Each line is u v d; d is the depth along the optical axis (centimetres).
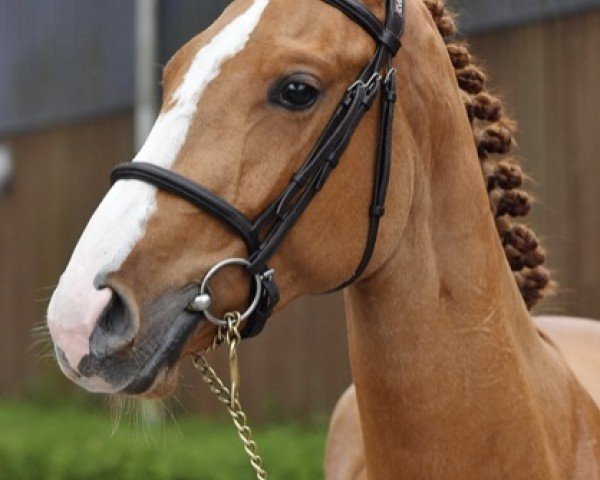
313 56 379
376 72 395
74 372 353
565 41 1120
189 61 384
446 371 406
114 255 358
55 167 1841
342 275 396
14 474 1270
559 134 1127
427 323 407
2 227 1947
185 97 376
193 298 368
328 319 1378
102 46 1730
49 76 1842
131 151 1691
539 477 411
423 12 423
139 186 368
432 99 412
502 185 456
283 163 378
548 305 805
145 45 1526
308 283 394
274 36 380
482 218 420
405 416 406
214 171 370
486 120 453
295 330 1415
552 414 429
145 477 1167
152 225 364
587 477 428
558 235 1129
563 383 439
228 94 375
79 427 1553
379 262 401
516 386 412
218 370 1496
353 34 394
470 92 451
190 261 368
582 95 1110
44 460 1278
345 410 555
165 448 1237
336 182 389
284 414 1422
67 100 1805
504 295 426
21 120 1905
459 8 1153
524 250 465
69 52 1802
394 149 402
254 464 392
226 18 390
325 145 383
